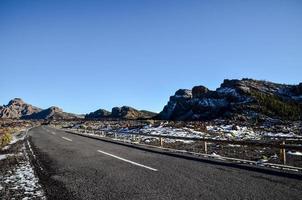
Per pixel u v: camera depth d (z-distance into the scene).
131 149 18.17
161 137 21.89
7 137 29.08
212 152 17.64
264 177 8.76
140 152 16.33
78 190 7.71
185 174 9.39
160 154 15.25
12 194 7.61
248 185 7.68
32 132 51.69
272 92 137.38
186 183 8.05
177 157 13.88
